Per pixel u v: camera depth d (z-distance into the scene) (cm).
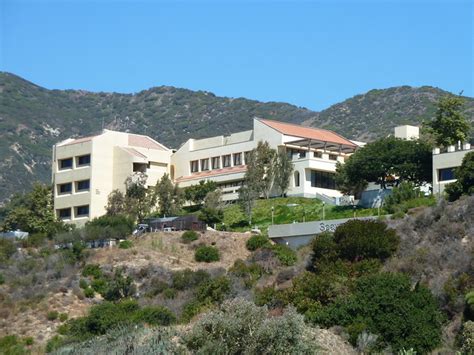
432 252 5853
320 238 6488
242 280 6719
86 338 5703
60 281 7569
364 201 9050
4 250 8406
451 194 7188
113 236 8719
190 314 6119
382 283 4981
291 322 3788
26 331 6550
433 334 4709
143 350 3891
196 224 8956
